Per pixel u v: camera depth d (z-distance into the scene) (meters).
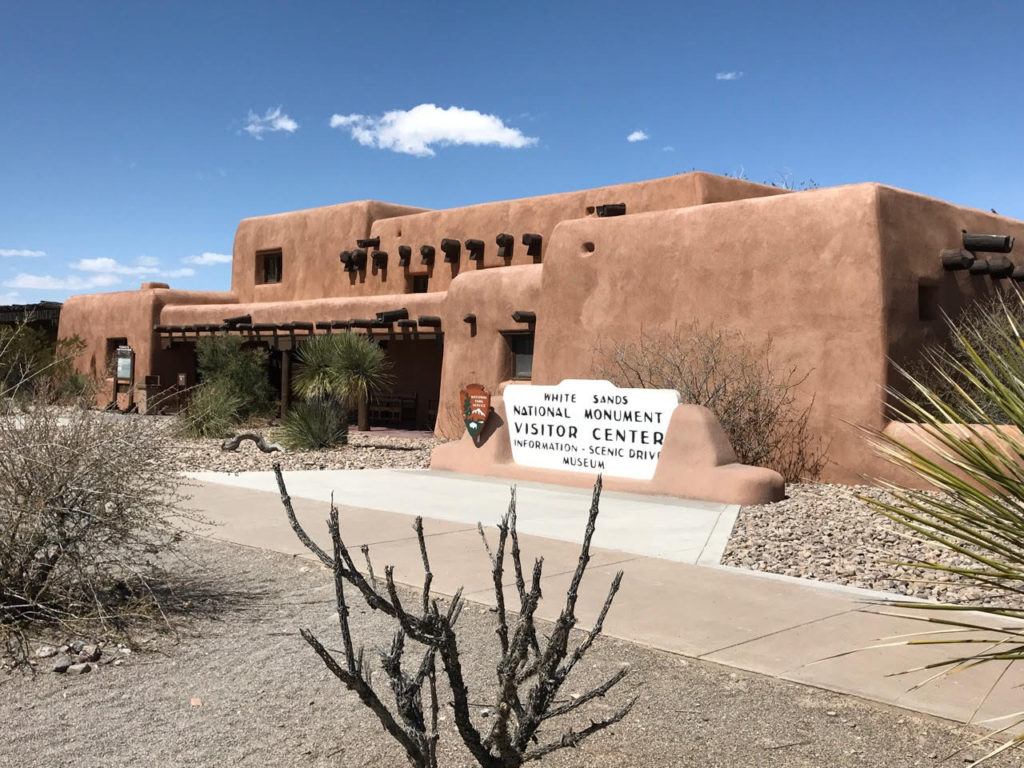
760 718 4.50
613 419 12.77
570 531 9.45
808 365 13.62
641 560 8.04
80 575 5.91
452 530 9.35
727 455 11.98
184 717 4.46
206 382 23.34
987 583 3.36
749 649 5.54
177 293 28.88
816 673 5.11
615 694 4.83
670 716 4.53
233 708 4.58
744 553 8.41
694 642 5.68
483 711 4.57
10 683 4.91
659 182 19.97
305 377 20.25
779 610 6.42
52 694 4.75
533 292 18.56
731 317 14.61
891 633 5.85
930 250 13.88
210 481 13.16
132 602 6.25
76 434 5.94
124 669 5.14
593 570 7.64
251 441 19.28
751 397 13.74
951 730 4.34
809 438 13.52
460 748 4.13
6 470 5.82
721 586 7.11
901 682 4.95
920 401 12.97
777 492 11.45
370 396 22.14
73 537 5.93
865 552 8.38
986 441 3.48
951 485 3.47
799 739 4.25
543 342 17.42
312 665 5.21
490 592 6.88
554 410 13.48
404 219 25.20
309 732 4.29
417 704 2.96
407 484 13.02
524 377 19.12
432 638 2.84
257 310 25.59
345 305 23.52
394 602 2.79
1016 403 3.45
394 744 4.15
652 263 15.77
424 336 21.44
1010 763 3.96
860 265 13.15
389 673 2.92
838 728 4.38
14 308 33.81
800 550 8.54
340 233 26.97
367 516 10.20
